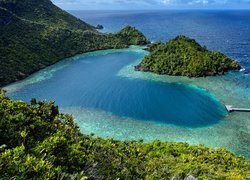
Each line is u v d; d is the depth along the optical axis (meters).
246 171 47.59
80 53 173.88
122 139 67.38
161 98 93.44
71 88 105.12
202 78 113.44
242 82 107.44
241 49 180.50
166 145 57.47
